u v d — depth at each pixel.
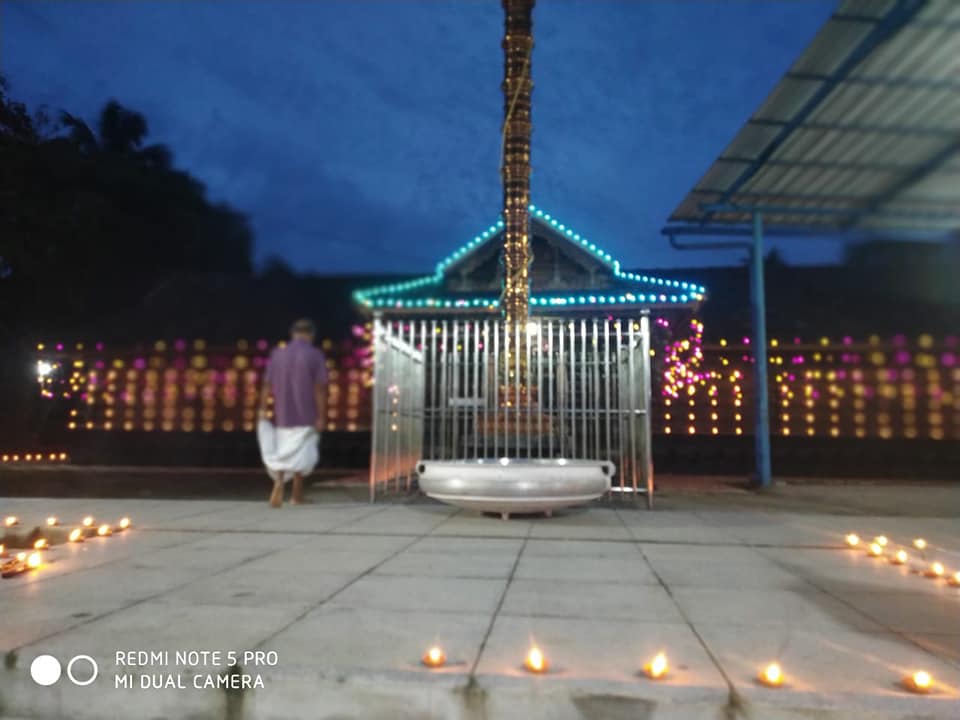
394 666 3.07
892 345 16.33
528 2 10.05
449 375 11.24
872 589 4.51
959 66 8.25
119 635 3.52
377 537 6.38
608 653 3.27
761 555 5.60
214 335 18.72
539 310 12.27
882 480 15.20
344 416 18.02
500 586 4.55
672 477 15.55
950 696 2.76
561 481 7.20
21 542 6.41
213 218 28.48
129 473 16.16
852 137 9.84
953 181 11.03
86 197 21.31
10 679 3.17
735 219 12.55
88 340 19.14
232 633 3.55
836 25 7.64
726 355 16.62
